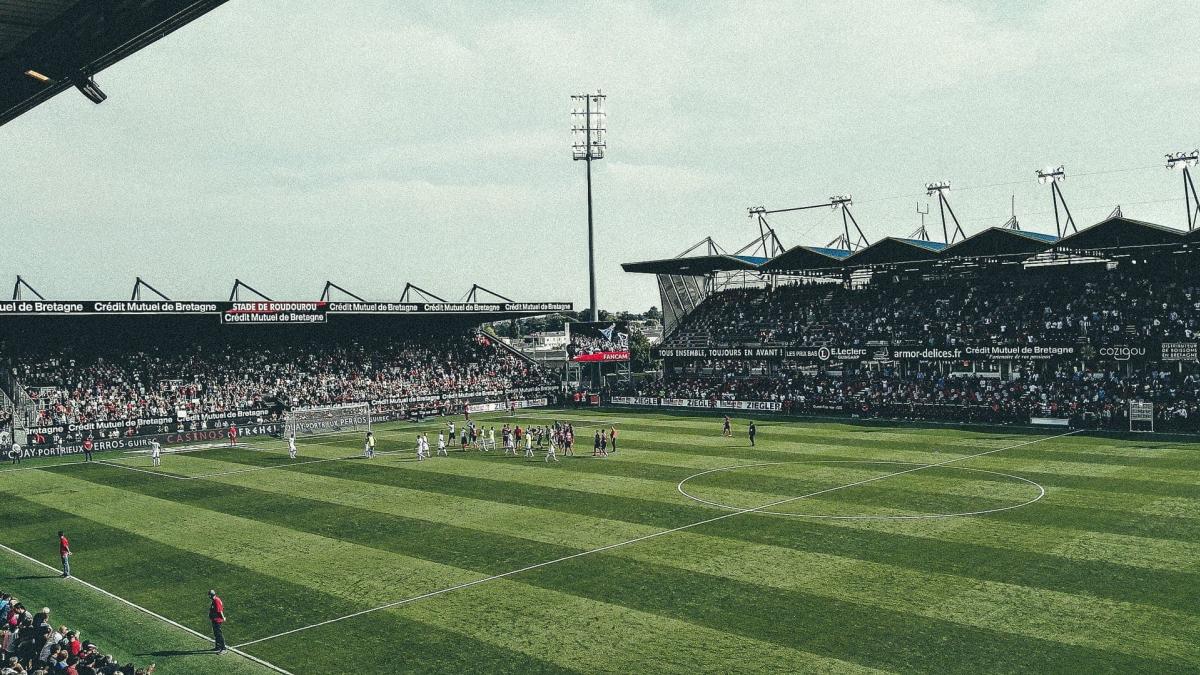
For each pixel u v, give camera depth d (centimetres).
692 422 8306
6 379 7812
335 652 2700
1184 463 5288
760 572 3322
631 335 15850
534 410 10081
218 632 2742
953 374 8831
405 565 3553
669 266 10581
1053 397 7538
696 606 2980
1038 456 5694
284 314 8619
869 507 4316
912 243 8425
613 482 5141
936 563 3372
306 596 3219
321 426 8450
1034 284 9219
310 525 4266
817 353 9138
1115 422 6819
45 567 3706
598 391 10706
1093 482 4772
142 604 3206
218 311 8206
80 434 7219
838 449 6269
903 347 8562
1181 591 2978
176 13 2427
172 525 4369
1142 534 3688
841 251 10162
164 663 2656
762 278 11088
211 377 9162
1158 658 2456
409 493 4972
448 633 2812
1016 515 4072
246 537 4081
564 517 4275
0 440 6906
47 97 2923
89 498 5153
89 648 2461
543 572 3403
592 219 11219
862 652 2558
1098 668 2405
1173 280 8256
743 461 5825
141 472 6041
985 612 2841
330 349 10306
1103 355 7419
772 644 2638
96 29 2500
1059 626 2706
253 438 7869
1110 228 7350
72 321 8725
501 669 2525
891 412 8056
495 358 11306
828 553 3544
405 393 9819
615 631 2780
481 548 3762
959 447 6191
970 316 9056
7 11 2408
